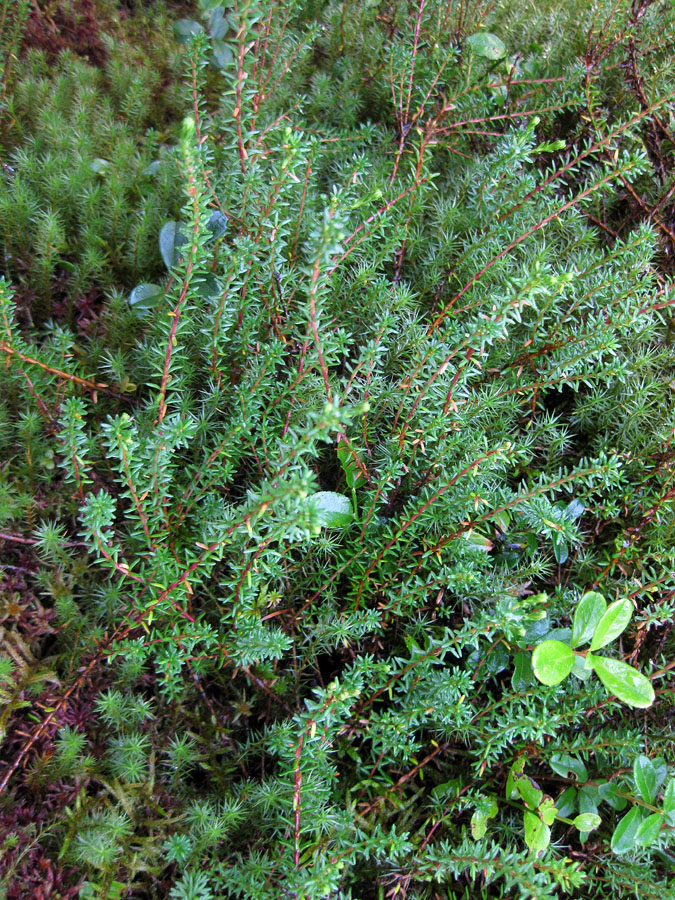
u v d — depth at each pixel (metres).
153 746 0.27
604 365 0.33
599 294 0.34
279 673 0.29
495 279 0.35
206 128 0.31
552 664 0.25
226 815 0.26
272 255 0.29
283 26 0.36
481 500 0.27
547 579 0.33
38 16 0.44
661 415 0.34
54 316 0.36
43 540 0.28
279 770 0.28
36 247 0.34
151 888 0.26
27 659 0.27
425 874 0.25
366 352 0.27
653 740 0.30
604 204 0.40
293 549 0.30
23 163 0.37
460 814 0.28
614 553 0.32
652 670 0.30
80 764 0.26
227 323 0.29
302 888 0.23
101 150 0.40
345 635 0.28
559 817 0.27
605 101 0.43
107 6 0.47
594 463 0.28
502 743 0.26
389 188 0.37
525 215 0.36
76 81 0.42
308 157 0.32
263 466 0.29
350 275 0.35
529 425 0.34
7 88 0.40
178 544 0.29
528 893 0.23
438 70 0.38
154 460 0.25
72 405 0.25
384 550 0.28
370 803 0.27
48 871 0.25
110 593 0.28
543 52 0.45
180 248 0.24
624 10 0.43
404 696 0.30
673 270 0.39
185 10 0.49
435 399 0.30
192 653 0.28
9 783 0.26
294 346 0.31
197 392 0.33
